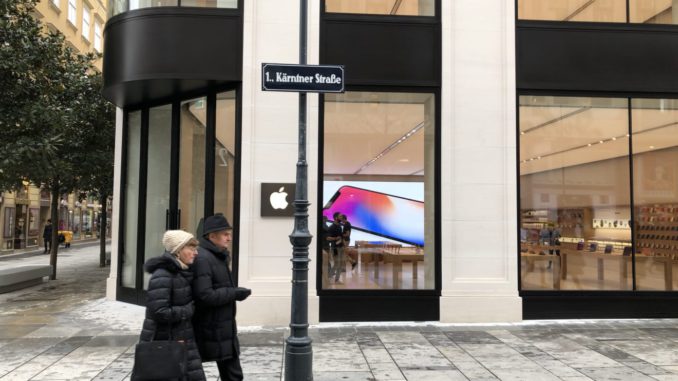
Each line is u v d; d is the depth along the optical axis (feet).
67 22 118.42
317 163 28.71
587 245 30.42
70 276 53.62
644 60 30.76
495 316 28.58
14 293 40.52
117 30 30.35
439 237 29.07
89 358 21.30
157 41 28.94
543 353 22.31
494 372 19.54
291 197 28.17
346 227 29.14
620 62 30.60
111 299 36.14
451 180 29.07
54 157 37.37
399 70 29.53
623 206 30.89
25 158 34.19
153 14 29.12
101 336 25.27
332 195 29.27
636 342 24.29
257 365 20.38
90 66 53.42
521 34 30.19
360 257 29.09
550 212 30.19
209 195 29.89
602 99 31.04
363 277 28.96
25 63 33.94
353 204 29.35
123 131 36.65
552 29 30.32
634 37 30.81
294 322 17.34
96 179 56.39
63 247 122.62
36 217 118.32
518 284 29.25
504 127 29.50
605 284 30.32
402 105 29.99
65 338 24.86
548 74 30.14
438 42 29.76
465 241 28.99
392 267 29.19
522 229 29.81
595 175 30.83
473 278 28.84
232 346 13.94
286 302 27.61
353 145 29.63
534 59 30.14
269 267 27.91
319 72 18.42
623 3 31.17
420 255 29.43
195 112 31.78
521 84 29.91
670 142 31.42
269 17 29.01
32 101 35.04
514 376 19.07
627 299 29.96
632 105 31.19
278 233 28.07
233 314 14.17
